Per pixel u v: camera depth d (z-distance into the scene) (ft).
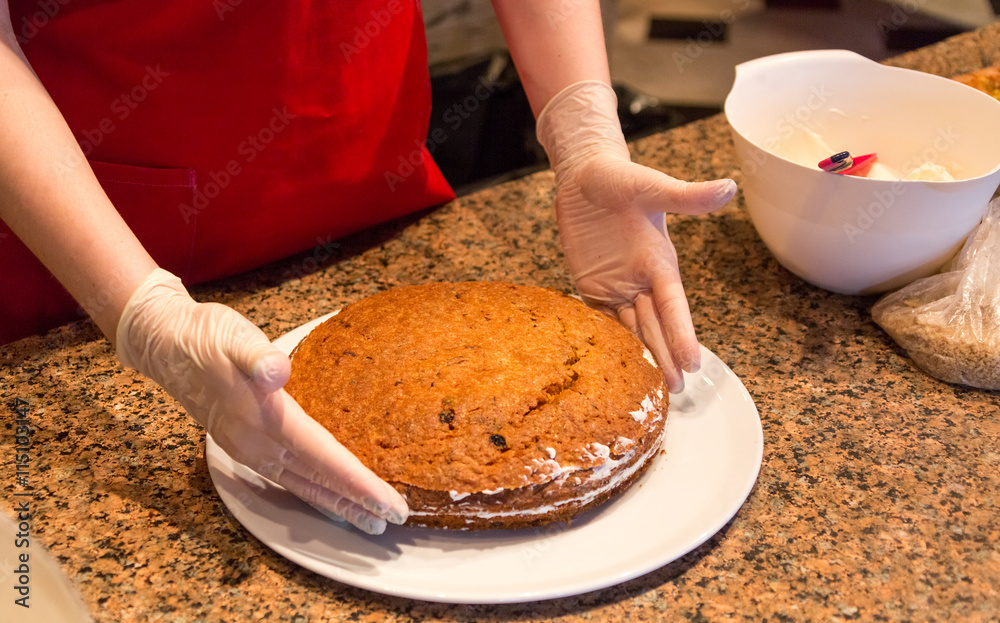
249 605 2.64
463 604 2.66
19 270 4.03
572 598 2.68
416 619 2.61
